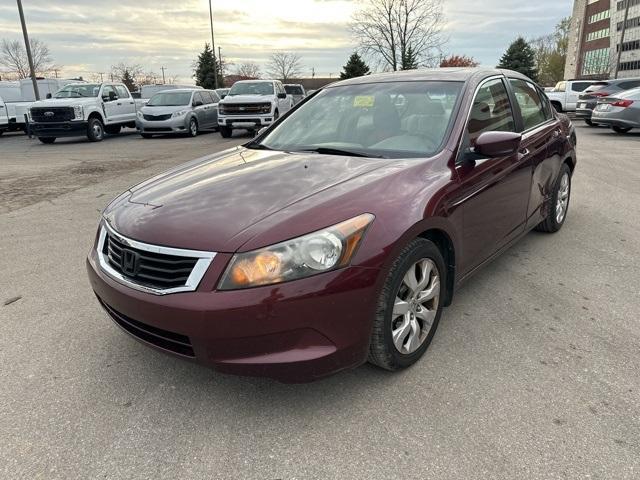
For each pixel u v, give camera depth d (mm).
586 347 3115
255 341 2277
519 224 4160
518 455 2242
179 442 2375
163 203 2764
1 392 2775
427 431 2408
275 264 2260
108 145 16453
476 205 3266
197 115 19391
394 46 42500
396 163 3051
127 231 2602
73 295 4070
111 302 2617
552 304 3711
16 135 21844
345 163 3121
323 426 2463
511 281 4137
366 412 2553
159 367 3000
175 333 2350
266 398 2684
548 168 4680
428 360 2990
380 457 2256
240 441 2373
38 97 23297
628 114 14852
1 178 9914
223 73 66062
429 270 2877
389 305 2576
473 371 2875
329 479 2143
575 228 5578
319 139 3725
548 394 2662
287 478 2154
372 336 2568
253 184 2852
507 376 2826
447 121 3365
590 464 2184
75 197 7965
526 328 3361
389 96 3781
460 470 2168
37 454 2311
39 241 5586
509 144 3109
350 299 2373
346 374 2863
